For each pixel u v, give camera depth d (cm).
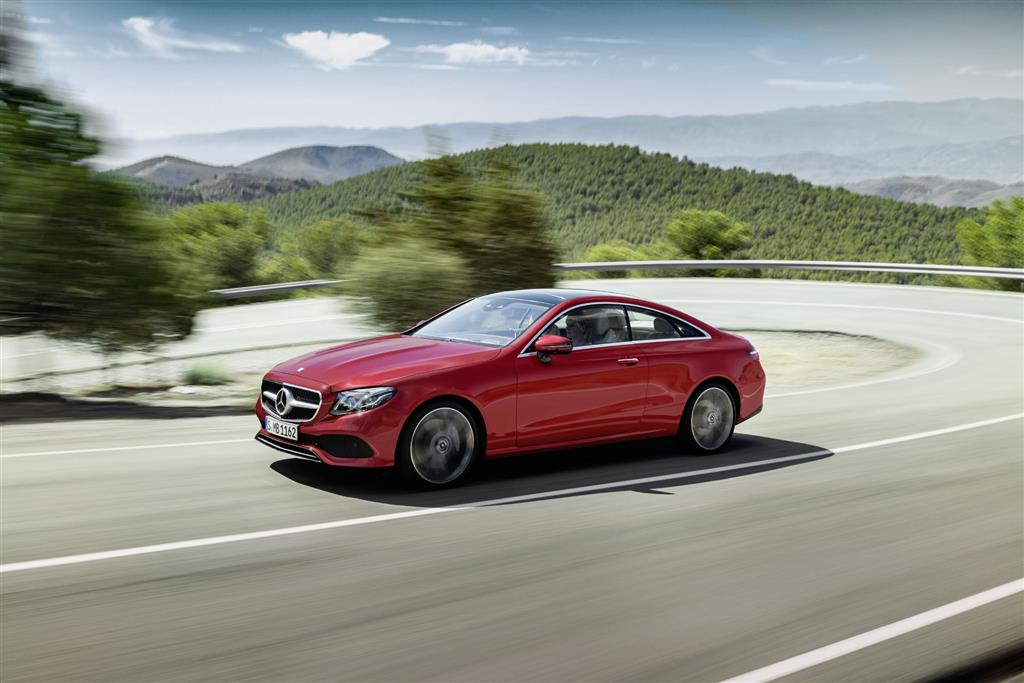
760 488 648
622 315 721
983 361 1523
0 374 1382
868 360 1584
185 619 382
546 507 581
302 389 605
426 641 367
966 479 684
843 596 431
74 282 1020
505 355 642
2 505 561
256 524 528
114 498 580
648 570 464
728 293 2831
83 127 1054
